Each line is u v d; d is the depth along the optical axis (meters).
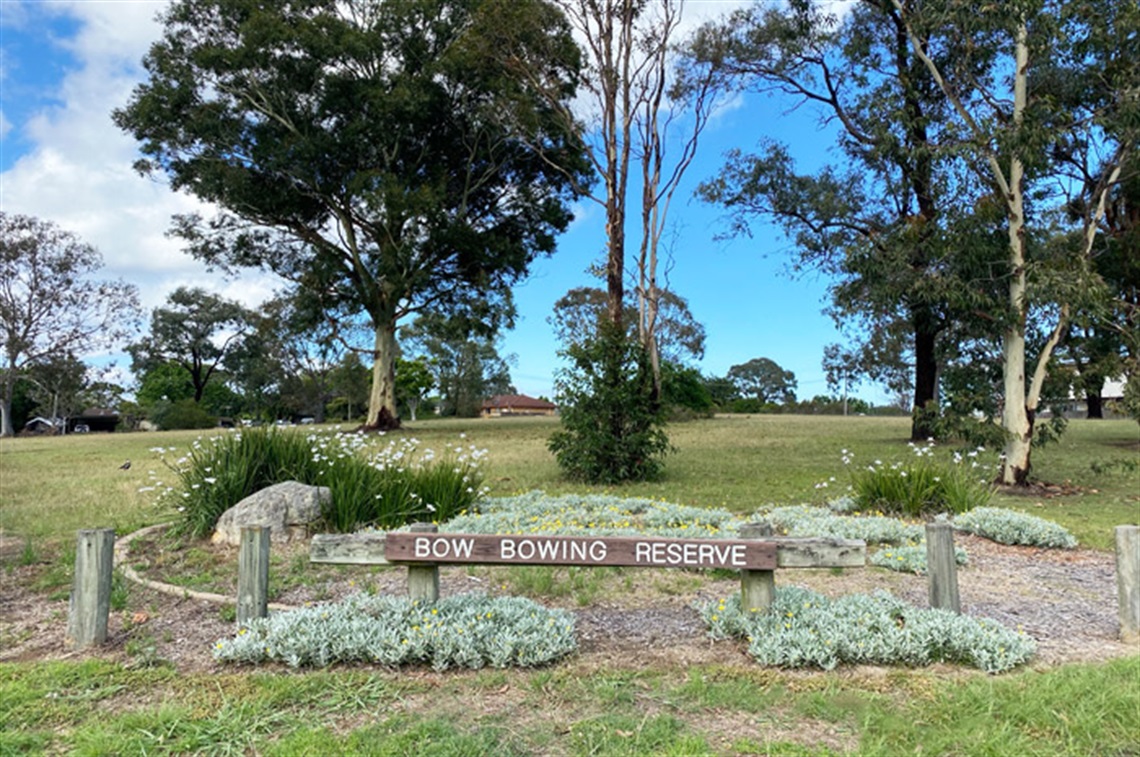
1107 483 12.66
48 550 7.41
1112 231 16.28
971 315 12.74
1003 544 7.41
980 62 13.02
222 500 7.64
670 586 5.79
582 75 16.16
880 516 8.16
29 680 3.88
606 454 12.62
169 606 5.38
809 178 19.59
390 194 22.86
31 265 40.59
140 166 24.05
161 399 59.78
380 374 29.81
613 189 14.23
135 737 3.19
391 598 4.76
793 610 4.40
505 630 4.15
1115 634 4.68
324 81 23.62
